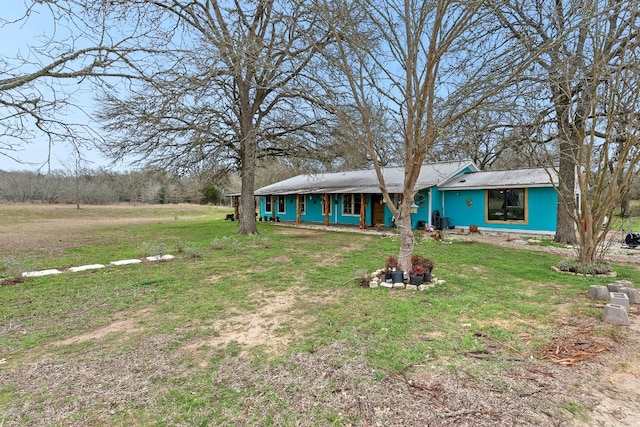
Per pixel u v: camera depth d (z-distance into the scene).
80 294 5.65
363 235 14.52
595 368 3.08
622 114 6.91
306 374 3.01
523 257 8.98
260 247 10.93
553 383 2.82
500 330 3.95
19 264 6.90
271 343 3.69
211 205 47.69
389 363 3.15
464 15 5.38
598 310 4.64
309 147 14.72
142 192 43.41
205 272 7.27
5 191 31.22
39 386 2.86
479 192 15.67
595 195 6.99
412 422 2.33
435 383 2.81
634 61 5.98
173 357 3.39
